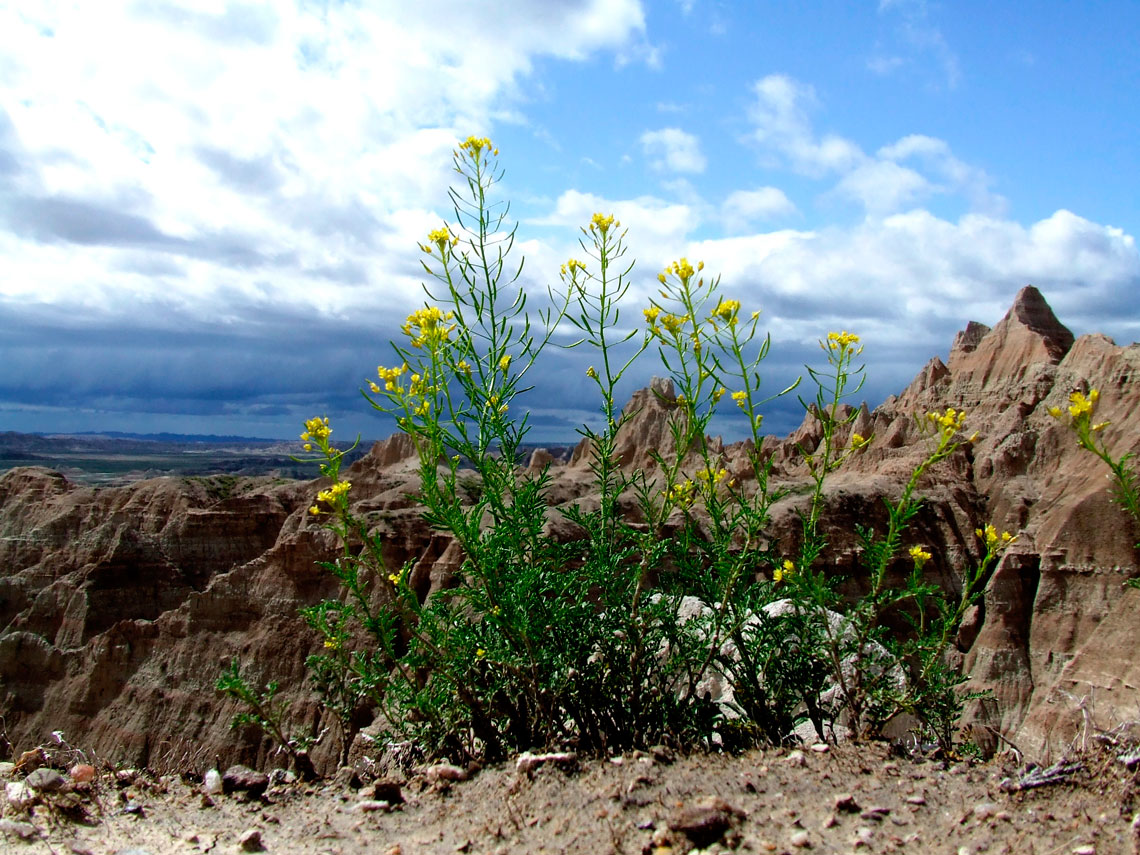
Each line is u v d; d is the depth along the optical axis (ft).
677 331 17.29
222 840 13.41
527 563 18.51
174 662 147.33
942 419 17.17
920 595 17.76
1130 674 120.26
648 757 15.03
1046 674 132.16
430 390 17.58
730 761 15.35
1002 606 139.95
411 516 149.07
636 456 125.70
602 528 18.72
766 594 18.01
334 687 18.38
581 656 17.67
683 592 18.37
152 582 182.80
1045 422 173.27
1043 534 145.89
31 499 211.00
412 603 18.11
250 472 351.05
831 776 13.99
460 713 18.52
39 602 175.32
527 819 13.20
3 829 12.80
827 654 17.99
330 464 18.06
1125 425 156.87
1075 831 11.03
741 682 17.81
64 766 16.21
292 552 148.97
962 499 156.76
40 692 154.30
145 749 138.62
